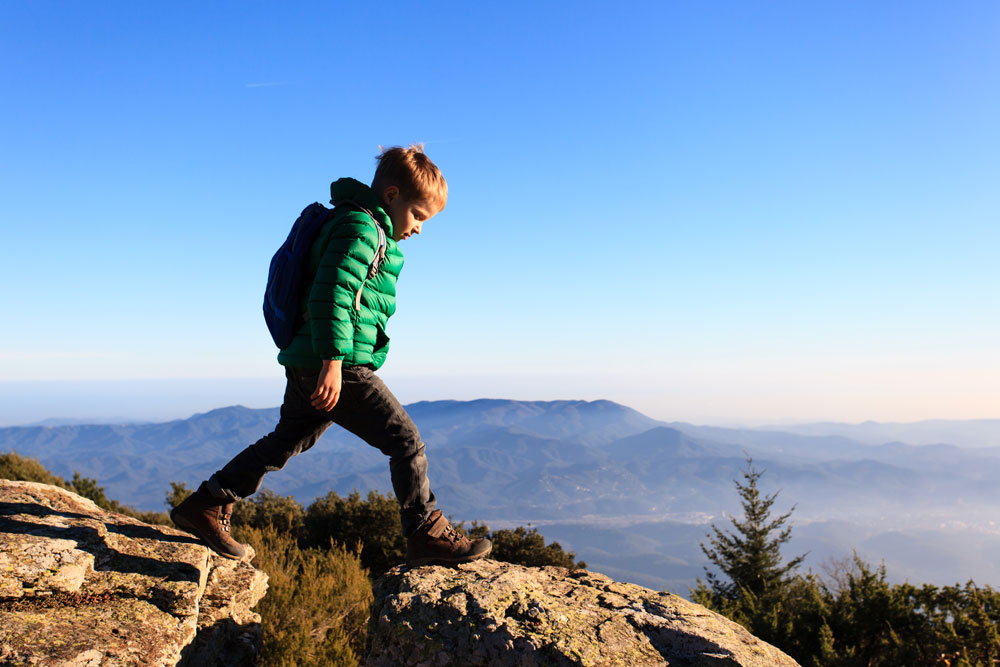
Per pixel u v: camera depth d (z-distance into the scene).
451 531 2.99
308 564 6.21
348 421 2.76
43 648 2.23
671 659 2.57
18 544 2.86
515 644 2.44
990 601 10.57
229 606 3.28
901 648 10.50
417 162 2.71
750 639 2.90
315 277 2.46
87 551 3.00
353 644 5.07
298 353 2.60
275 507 18.70
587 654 2.41
